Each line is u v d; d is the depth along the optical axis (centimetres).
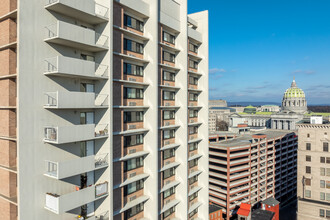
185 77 3153
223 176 7562
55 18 1956
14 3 1867
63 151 2016
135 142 2675
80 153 2166
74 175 2064
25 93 1755
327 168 5688
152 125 2692
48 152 1909
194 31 3472
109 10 2162
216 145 7750
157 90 2677
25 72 1753
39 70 1844
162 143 2972
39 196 1853
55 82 1961
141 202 2744
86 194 2005
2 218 1931
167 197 3147
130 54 2591
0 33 1912
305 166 5966
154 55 2650
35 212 1830
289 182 10156
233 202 7575
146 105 2738
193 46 3647
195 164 3725
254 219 5397
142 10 2597
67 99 1870
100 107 2106
